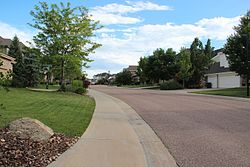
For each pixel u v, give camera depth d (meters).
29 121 8.90
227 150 8.48
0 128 9.17
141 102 24.20
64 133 10.00
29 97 20.73
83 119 13.32
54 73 33.81
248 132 11.06
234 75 50.41
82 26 30.66
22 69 35.00
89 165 6.84
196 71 55.72
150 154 8.09
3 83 8.12
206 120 14.04
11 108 14.73
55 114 13.95
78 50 30.80
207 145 9.12
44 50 30.89
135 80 97.94
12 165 6.44
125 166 6.91
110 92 42.47
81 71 32.78
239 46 34.88
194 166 7.05
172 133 11.03
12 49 54.34
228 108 19.08
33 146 7.92
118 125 12.53
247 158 7.67
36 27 30.39
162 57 63.41
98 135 10.23
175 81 55.22
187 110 18.16
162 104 22.27
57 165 6.74
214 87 56.31
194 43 56.97
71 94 28.78
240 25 36.62
